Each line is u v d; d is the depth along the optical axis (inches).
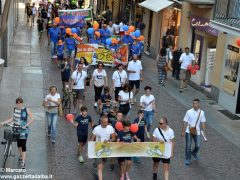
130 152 458.9
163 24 1107.9
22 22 1648.6
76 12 1118.4
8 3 475.8
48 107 548.4
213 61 860.0
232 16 746.2
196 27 898.7
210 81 863.7
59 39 983.0
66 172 482.6
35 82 823.7
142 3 1127.6
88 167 498.6
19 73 884.0
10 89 767.7
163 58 868.6
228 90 757.3
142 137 507.5
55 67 956.6
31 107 681.0
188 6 941.2
